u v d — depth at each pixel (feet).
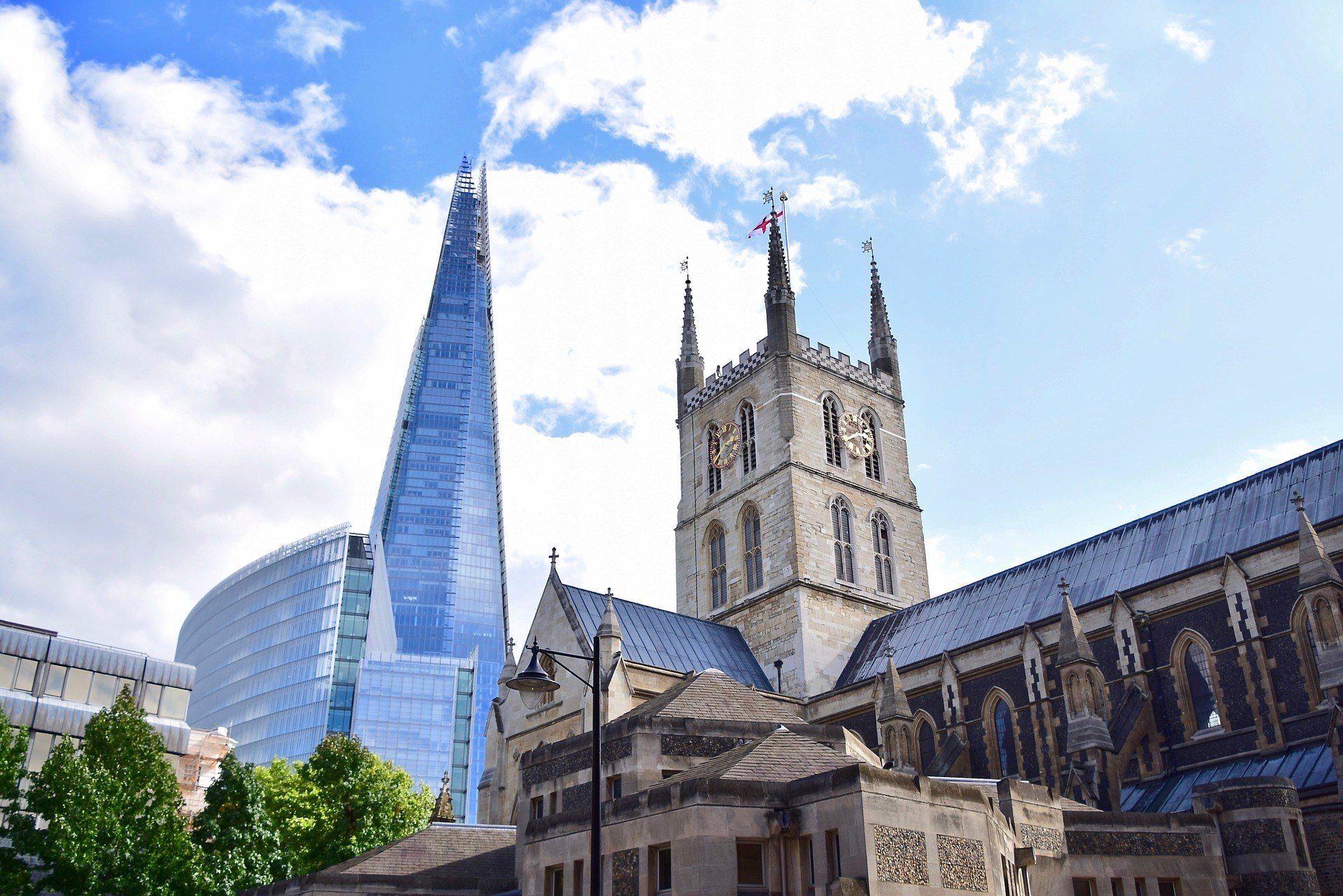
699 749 159.22
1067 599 221.87
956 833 125.39
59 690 361.10
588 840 140.05
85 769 214.07
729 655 304.50
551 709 256.11
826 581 314.76
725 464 347.56
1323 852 170.50
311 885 193.16
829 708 286.25
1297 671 200.44
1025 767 238.89
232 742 431.84
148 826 217.77
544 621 272.72
